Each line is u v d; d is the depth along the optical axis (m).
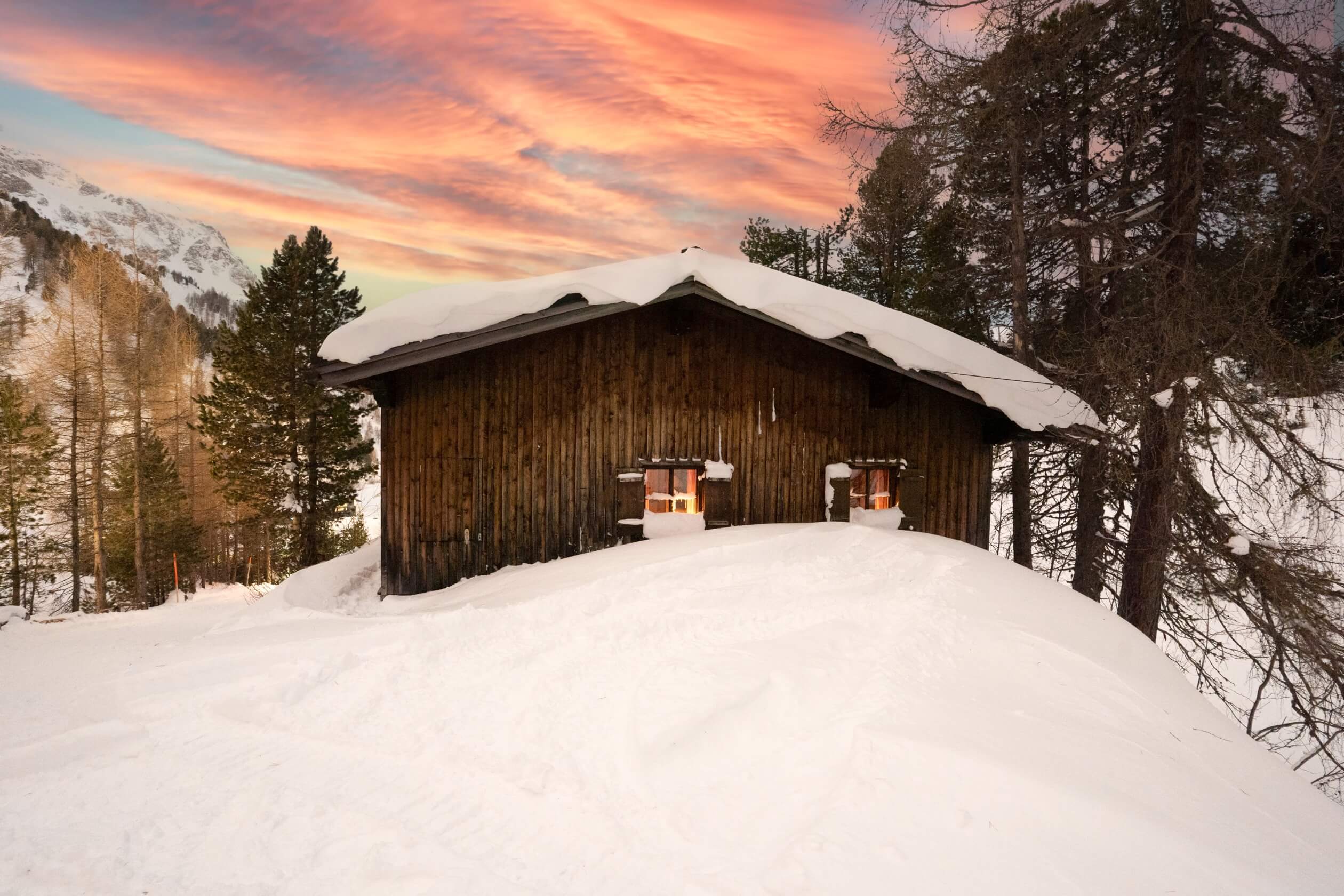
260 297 22.67
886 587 5.32
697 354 9.43
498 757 3.26
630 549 7.77
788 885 2.29
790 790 2.85
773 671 3.76
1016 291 10.88
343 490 23.03
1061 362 11.06
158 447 26.08
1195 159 9.16
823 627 4.45
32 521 24.92
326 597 9.05
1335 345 8.65
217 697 3.99
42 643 6.69
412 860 2.51
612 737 3.34
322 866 2.50
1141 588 9.62
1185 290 8.90
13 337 22.83
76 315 21.77
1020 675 4.01
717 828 2.64
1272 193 8.76
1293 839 2.87
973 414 10.13
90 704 4.04
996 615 4.88
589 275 8.44
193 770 3.23
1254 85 9.27
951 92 10.33
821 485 9.72
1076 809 2.63
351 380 8.19
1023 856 2.40
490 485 9.02
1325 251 8.99
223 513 29.77
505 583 7.65
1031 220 11.05
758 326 9.59
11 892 2.37
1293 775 3.58
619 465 9.24
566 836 2.64
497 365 9.05
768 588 5.35
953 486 10.09
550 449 9.12
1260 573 9.20
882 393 9.62
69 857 2.57
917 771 2.84
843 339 8.62
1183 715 3.95
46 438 23.58
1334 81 8.29
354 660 4.37
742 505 9.47
